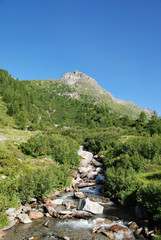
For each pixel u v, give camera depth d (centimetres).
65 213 1418
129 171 2103
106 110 17512
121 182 1791
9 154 2466
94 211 1478
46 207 1471
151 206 1252
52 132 6750
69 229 1196
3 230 1122
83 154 3691
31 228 1179
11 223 1192
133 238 1103
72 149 3400
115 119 12544
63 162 2975
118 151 3142
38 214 1366
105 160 3155
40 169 1986
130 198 1652
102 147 4219
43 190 1661
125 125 11219
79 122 13962
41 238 1065
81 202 1606
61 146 3291
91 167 3294
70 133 5906
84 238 1087
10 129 5784
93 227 1239
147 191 1357
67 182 2214
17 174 1872
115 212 1520
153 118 9544
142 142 3003
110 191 1936
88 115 16188
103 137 4831
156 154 2670
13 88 12619
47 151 3161
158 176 2008
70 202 1714
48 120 13800
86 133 6600
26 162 2475
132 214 1476
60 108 18862
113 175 1917
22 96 12131
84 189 2228
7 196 1405
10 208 1332
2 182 1504
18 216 1275
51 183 1761
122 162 2505
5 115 8069
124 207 1642
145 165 2455
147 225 1252
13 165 2019
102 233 1154
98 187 2302
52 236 1095
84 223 1296
